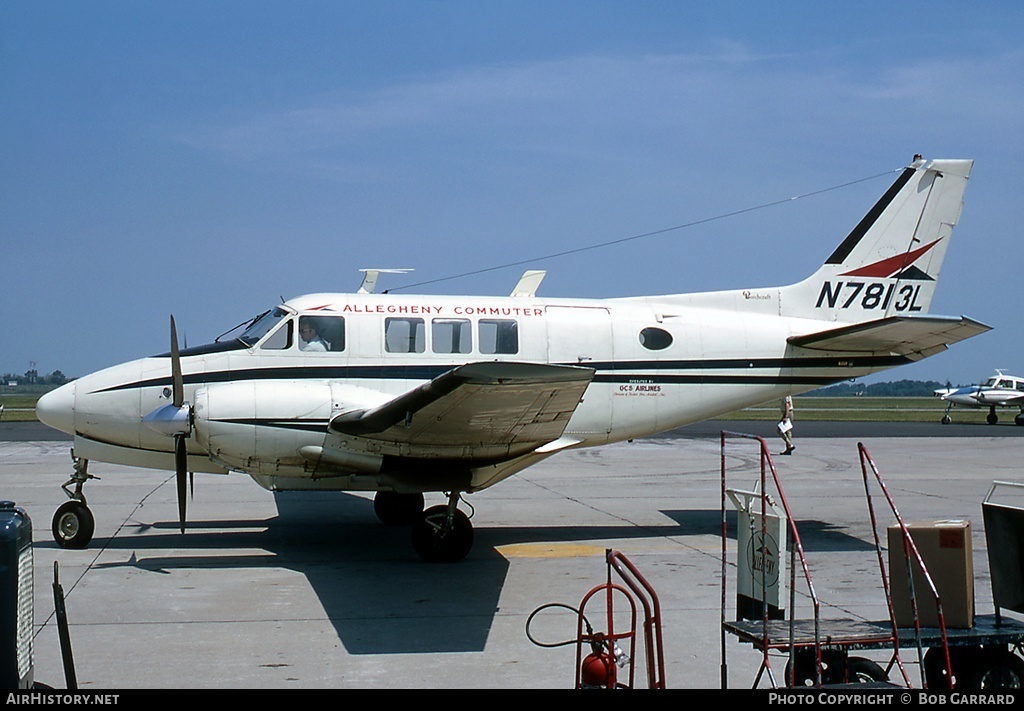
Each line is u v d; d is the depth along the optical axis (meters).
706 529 13.90
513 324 12.83
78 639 7.94
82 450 12.17
